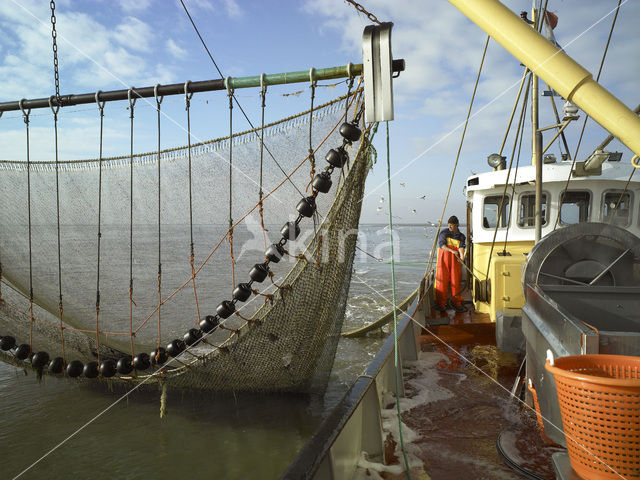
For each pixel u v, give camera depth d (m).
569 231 3.53
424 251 46.38
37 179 5.41
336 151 4.14
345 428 2.63
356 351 9.37
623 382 1.97
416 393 4.16
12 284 5.68
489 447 3.08
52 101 4.56
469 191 7.14
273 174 4.72
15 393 7.10
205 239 5.00
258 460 5.00
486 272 6.82
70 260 5.49
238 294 4.62
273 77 4.12
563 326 2.64
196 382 6.10
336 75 4.03
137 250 5.30
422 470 2.81
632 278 3.44
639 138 1.74
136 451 5.27
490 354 5.36
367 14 3.01
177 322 5.64
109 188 5.22
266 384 6.03
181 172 4.97
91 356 6.12
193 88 4.27
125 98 4.42
